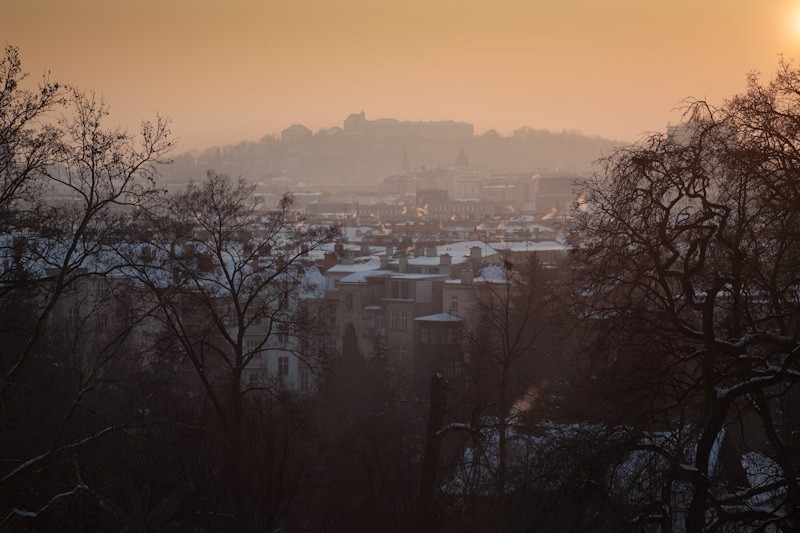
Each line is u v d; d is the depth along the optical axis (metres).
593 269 104.38
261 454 116.06
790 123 95.56
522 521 105.00
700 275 104.31
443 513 106.12
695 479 87.38
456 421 149.62
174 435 120.12
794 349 87.50
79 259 126.44
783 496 100.94
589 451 93.88
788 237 91.00
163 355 154.25
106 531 99.19
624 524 91.81
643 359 97.56
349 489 115.00
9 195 117.81
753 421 133.88
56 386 143.12
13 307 127.94
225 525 107.56
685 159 97.00
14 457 131.62
